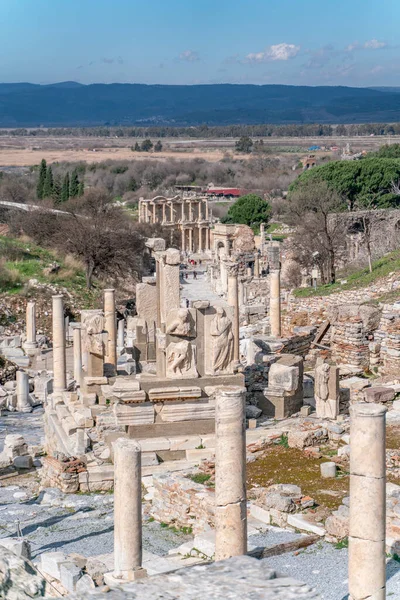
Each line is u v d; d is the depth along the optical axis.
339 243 109.75
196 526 28.08
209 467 31.14
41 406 59.56
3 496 35.38
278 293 53.72
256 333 59.66
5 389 64.50
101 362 42.03
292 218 146.62
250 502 27.86
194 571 12.67
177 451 36.47
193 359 37.88
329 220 116.62
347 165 179.38
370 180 178.38
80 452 37.06
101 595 12.03
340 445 34.12
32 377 69.25
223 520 22.19
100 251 114.06
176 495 28.97
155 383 37.31
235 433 22.06
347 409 40.34
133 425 36.91
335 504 27.39
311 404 42.31
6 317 95.38
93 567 23.61
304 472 30.91
